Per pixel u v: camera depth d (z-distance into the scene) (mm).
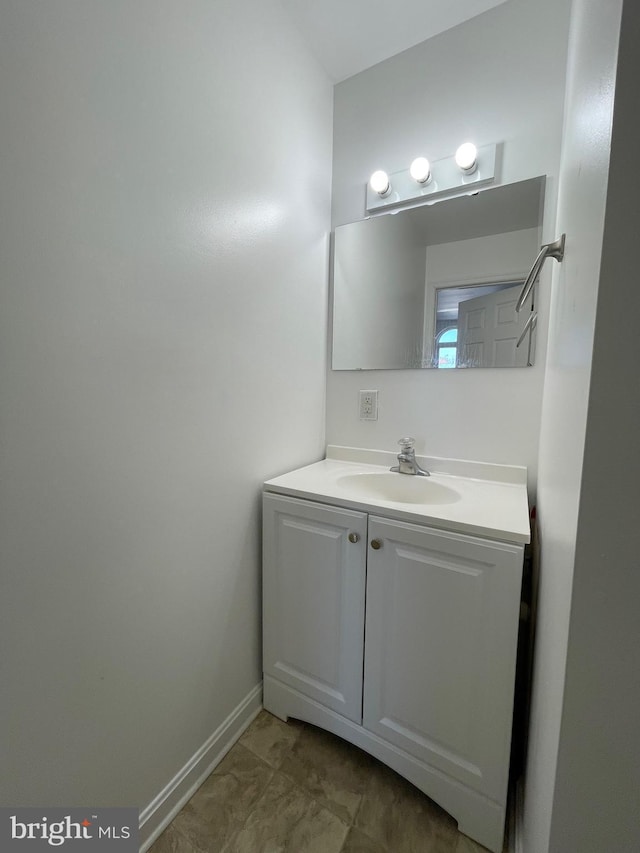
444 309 1447
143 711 938
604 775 426
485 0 1262
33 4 643
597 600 410
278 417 1392
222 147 1062
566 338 658
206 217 1027
